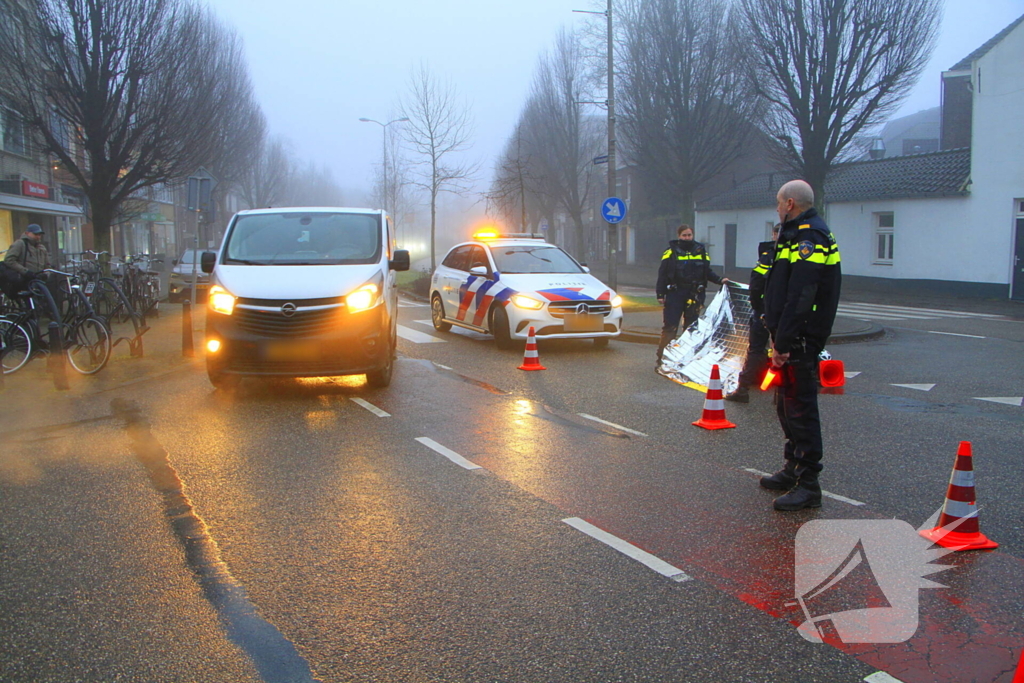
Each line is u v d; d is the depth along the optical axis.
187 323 11.23
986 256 22.39
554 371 10.41
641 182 39.34
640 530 4.64
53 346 8.95
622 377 9.97
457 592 3.83
